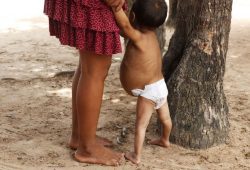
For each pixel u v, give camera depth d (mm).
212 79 4504
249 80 7000
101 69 3842
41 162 4102
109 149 4207
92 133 4039
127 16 3988
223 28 4488
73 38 3686
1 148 4355
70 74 6891
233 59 8227
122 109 5492
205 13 4418
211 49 4473
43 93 6109
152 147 4430
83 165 4059
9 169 3961
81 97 3889
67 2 3605
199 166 4125
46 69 7359
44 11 3857
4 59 7977
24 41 9461
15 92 6121
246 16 12547
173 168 4062
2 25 11094
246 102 5879
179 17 4758
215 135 4496
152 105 4074
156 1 3941
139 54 3949
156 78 4055
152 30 4031
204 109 4465
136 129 4098
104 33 3645
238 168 4121
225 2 4430
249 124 5066
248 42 9594
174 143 4500
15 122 5035
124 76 4074
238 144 4566
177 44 4785
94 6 3543
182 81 4504
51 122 5051
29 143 4484
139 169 4012
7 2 13805
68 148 4391
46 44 9188
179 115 4477
